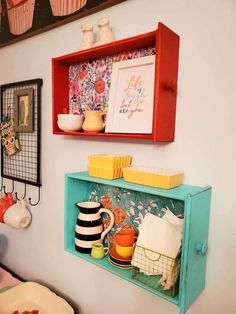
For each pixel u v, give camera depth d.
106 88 1.02
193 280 0.77
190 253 0.73
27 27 1.30
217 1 0.77
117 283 1.08
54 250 1.32
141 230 0.85
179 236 0.80
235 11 0.74
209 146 0.81
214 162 0.80
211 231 0.82
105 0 0.98
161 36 0.74
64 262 1.28
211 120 0.80
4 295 1.27
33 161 1.37
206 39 0.79
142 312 1.01
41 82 1.27
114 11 1.00
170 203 0.89
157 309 0.96
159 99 0.76
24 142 1.40
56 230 1.30
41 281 1.41
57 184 1.27
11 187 1.54
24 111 1.36
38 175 1.33
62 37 1.18
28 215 1.40
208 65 0.79
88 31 0.99
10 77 1.47
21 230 1.51
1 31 1.47
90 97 1.07
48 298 1.28
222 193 0.79
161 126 0.79
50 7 1.18
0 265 1.66
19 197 1.49
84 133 0.95
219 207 0.80
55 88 1.07
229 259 0.79
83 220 1.00
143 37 0.79
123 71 0.96
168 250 0.78
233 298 0.79
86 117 0.98
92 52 0.95
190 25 0.82
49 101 1.26
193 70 0.82
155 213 0.93
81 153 1.16
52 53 1.23
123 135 0.85
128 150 1.00
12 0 1.36
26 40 1.35
